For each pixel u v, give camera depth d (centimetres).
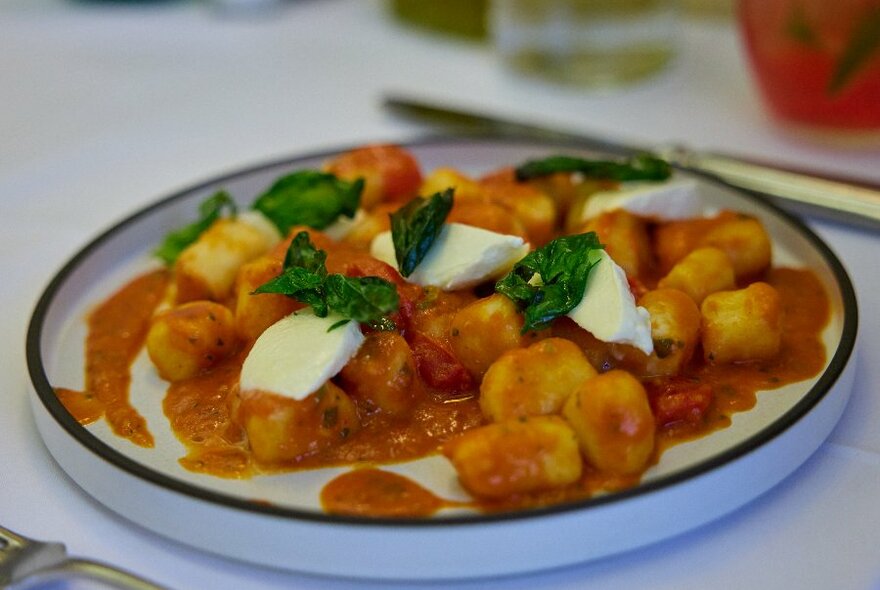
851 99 55
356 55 75
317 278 38
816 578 33
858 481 36
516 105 65
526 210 44
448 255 40
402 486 35
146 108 67
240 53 77
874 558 33
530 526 32
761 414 37
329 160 52
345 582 33
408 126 62
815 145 58
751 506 35
